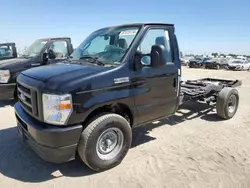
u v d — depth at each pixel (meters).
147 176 3.37
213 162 3.79
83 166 3.62
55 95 2.91
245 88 11.77
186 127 5.48
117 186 3.14
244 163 3.78
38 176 3.36
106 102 3.28
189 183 3.21
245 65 29.67
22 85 3.53
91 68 3.42
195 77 18.08
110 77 3.31
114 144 3.55
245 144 4.52
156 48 3.43
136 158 3.89
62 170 3.52
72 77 3.10
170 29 4.36
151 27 3.98
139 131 5.16
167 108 4.32
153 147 4.34
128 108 3.66
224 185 3.18
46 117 3.00
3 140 4.55
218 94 6.07
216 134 5.04
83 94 3.04
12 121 5.72
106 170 3.51
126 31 3.96
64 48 8.47
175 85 4.40
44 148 3.01
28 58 7.70
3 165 3.64
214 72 24.30
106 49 3.99
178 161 3.81
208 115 6.46
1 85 6.96
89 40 4.48
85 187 3.12
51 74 3.27
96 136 3.23
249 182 3.26
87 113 3.11
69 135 3.00
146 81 3.79
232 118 6.23
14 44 11.52
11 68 7.03
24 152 4.06
